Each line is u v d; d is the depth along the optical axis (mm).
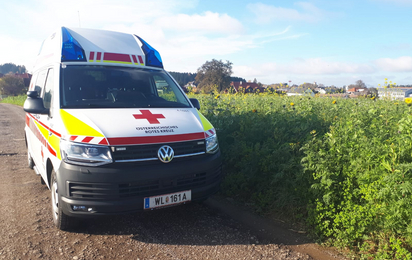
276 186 4762
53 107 4059
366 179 3701
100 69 4676
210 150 4031
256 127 6055
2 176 6109
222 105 8406
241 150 5559
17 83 101625
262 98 11164
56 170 3576
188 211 4547
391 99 8820
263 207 4637
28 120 6434
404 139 3820
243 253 3447
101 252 3416
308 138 4676
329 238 3719
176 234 3855
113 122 3674
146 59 5289
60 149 3498
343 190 3984
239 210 4605
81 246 3535
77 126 3566
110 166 3381
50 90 4508
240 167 5449
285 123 6113
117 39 5246
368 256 3340
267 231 3973
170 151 3641
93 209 3395
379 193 3332
